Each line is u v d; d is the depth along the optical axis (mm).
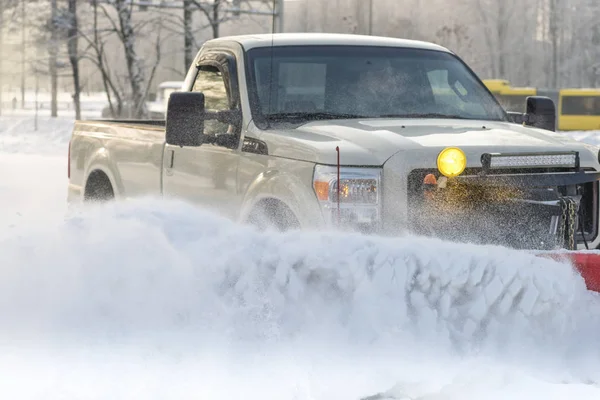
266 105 16438
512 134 15391
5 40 110875
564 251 12234
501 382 10977
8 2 107875
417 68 17859
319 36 18062
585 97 140875
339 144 14281
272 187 14742
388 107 17031
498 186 14047
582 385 11125
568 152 14711
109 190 21031
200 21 107312
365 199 13812
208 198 16734
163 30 109438
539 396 10680
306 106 16703
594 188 15305
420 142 14195
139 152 19031
